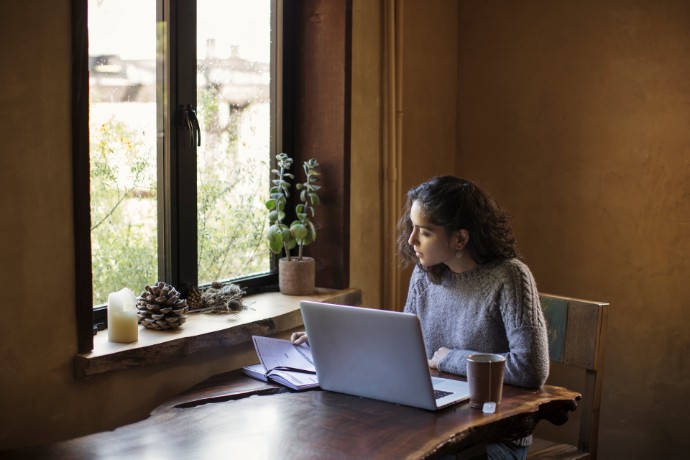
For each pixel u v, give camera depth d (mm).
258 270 2896
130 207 2373
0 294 1832
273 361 2164
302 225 2773
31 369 1905
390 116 3094
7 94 1823
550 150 3363
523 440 2074
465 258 2209
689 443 3176
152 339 2170
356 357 1902
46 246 1926
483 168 3525
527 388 2031
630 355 3254
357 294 2949
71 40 1953
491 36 3457
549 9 3314
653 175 3158
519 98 3416
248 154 2797
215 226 2688
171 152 2486
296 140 2965
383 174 3131
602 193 3264
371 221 3088
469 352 2131
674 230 3137
